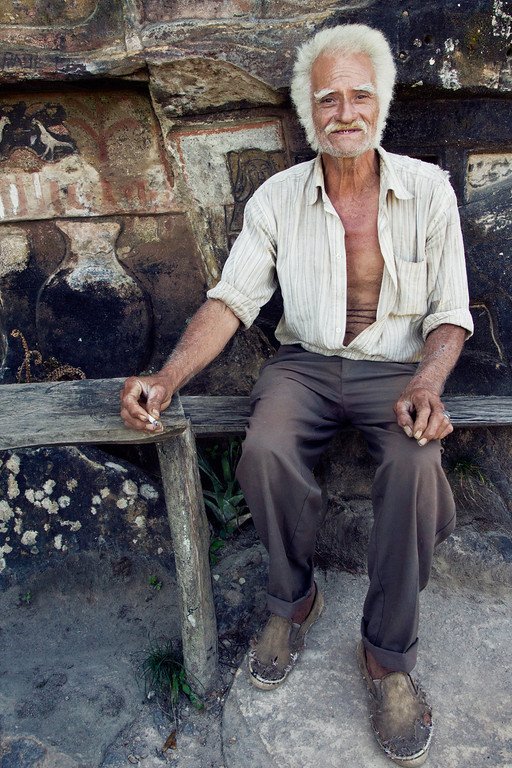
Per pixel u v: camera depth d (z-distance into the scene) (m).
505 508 2.33
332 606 2.10
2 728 1.84
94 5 2.08
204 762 1.78
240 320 1.96
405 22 1.99
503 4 1.95
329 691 1.86
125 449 2.41
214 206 2.30
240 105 2.14
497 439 2.36
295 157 2.20
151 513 2.30
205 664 1.90
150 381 1.68
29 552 2.34
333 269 1.84
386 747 1.69
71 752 1.78
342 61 1.71
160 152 2.27
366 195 1.85
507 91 2.05
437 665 1.94
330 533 2.29
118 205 2.33
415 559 1.63
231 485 2.39
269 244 1.92
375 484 1.69
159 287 2.42
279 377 1.95
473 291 2.30
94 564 2.33
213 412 2.12
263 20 2.05
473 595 2.16
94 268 2.40
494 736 1.75
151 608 2.26
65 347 2.46
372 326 1.88
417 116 2.12
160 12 2.07
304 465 1.77
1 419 1.73
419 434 1.57
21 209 2.34
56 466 2.30
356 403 1.91
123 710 1.90
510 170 2.21
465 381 2.38
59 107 2.21
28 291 2.44
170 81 2.08
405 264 1.83
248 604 2.14
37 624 2.24
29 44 2.10
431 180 1.82
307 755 1.73
